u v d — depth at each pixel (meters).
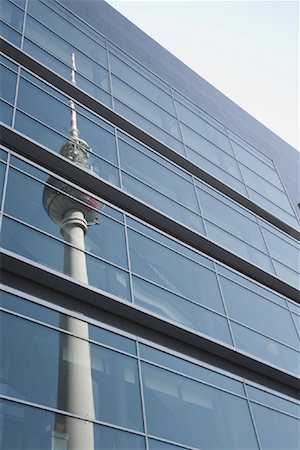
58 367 12.40
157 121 26.08
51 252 14.47
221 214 23.59
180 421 13.84
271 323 20.11
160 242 18.45
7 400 10.94
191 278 18.45
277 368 18.00
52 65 22.22
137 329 15.19
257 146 36.44
